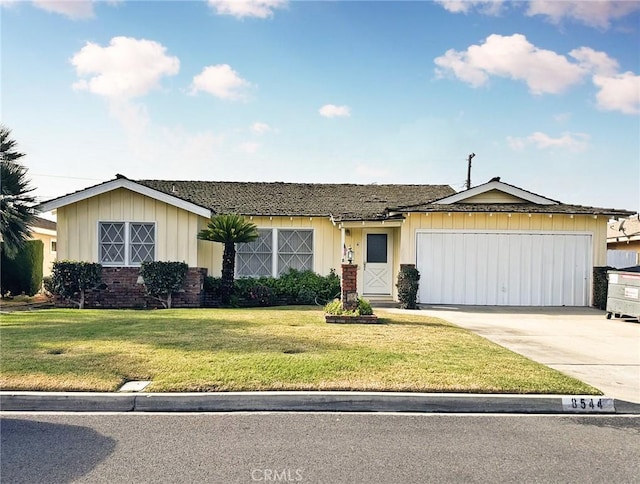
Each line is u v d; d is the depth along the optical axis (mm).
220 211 16641
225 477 3818
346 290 11102
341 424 5090
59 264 14625
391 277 16578
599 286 14812
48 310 13375
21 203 16844
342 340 8500
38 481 3721
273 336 8789
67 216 15367
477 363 7008
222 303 15273
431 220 15312
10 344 7836
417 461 4168
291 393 5617
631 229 24016
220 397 5551
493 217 15328
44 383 5781
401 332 9453
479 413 5559
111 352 7289
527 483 3783
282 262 16906
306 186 20906
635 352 8508
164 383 5855
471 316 12930
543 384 6086
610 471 4027
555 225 15367
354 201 18859
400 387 5840
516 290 15297
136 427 4930
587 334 10336
